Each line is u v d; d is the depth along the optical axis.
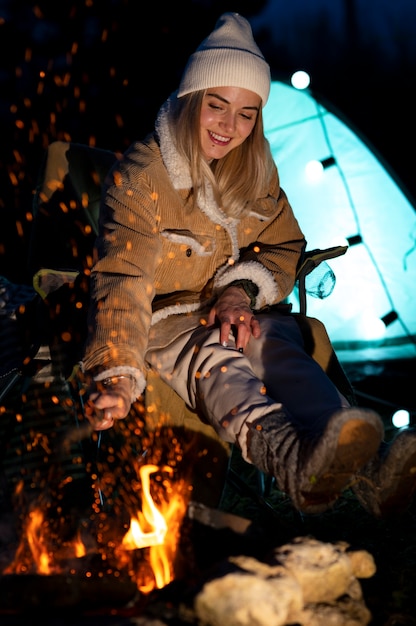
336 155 5.41
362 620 2.15
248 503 3.30
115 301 2.69
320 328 3.08
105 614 2.10
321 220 5.41
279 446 2.34
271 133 5.52
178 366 2.80
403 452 2.34
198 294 3.03
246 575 1.97
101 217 2.95
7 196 8.24
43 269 3.01
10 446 3.05
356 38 15.11
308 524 3.07
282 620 1.95
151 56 8.84
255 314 3.04
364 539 2.90
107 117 8.95
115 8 8.77
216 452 2.87
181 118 2.93
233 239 3.06
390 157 10.06
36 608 2.14
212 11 8.79
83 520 2.65
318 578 2.13
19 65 8.90
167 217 2.95
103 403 2.48
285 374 2.71
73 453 3.06
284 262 3.13
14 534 2.70
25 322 3.25
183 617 2.00
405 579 2.53
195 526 2.39
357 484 2.49
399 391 4.66
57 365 3.08
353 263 5.37
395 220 5.34
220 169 3.05
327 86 13.68
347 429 2.20
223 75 2.88
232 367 2.65
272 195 3.24
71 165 3.52
